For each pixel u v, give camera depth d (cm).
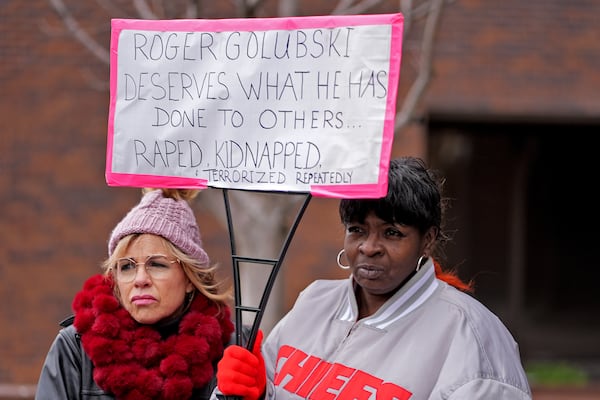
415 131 1939
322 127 638
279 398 682
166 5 1316
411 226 640
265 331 1329
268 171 656
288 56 650
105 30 1897
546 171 2292
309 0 1883
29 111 1945
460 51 1981
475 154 2273
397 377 634
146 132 693
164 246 731
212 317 754
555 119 2003
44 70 1939
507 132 2272
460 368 612
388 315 658
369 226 643
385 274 644
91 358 727
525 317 2322
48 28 1927
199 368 738
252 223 1336
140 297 727
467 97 1981
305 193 644
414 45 1856
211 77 675
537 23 1995
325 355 679
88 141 1955
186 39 683
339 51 634
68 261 1961
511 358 630
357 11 1406
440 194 661
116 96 701
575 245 2322
